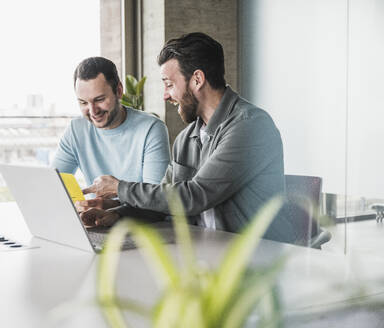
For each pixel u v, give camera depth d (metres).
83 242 1.29
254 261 1.05
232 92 1.76
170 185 1.63
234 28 4.32
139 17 4.68
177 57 1.77
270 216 0.31
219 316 0.29
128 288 0.93
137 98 4.45
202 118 1.84
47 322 0.76
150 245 0.33
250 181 1.62
